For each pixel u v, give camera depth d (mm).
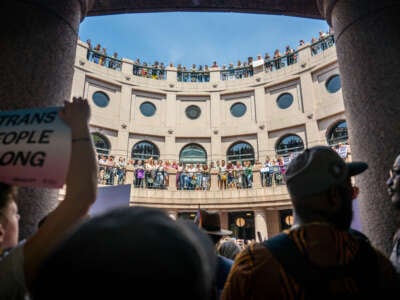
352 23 3752
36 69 3162
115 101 20250
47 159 1076
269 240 1202
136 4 6395
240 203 15406
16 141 1127
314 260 1060
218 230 2797
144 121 20750
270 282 1072
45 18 3385
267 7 6625
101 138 19312
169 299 442
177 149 20797
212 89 21750
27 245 915
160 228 500
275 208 15180
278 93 20469
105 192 3674
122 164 15703
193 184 16234
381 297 1080
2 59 2984
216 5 6555
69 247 469
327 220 1185
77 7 3895
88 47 19875
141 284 421
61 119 1137
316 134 18375
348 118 3648
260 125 20203
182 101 21766
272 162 16094
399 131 3043
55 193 3080
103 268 423
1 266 892
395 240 1880
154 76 21906
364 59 3504
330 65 18656
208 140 21062
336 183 1207
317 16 6723
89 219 536
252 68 21859
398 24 3408
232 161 20359
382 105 3211
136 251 439
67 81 3531
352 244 1138
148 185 15883
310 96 19047
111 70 20375
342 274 1033
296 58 20453
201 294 506
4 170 1104
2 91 2912
